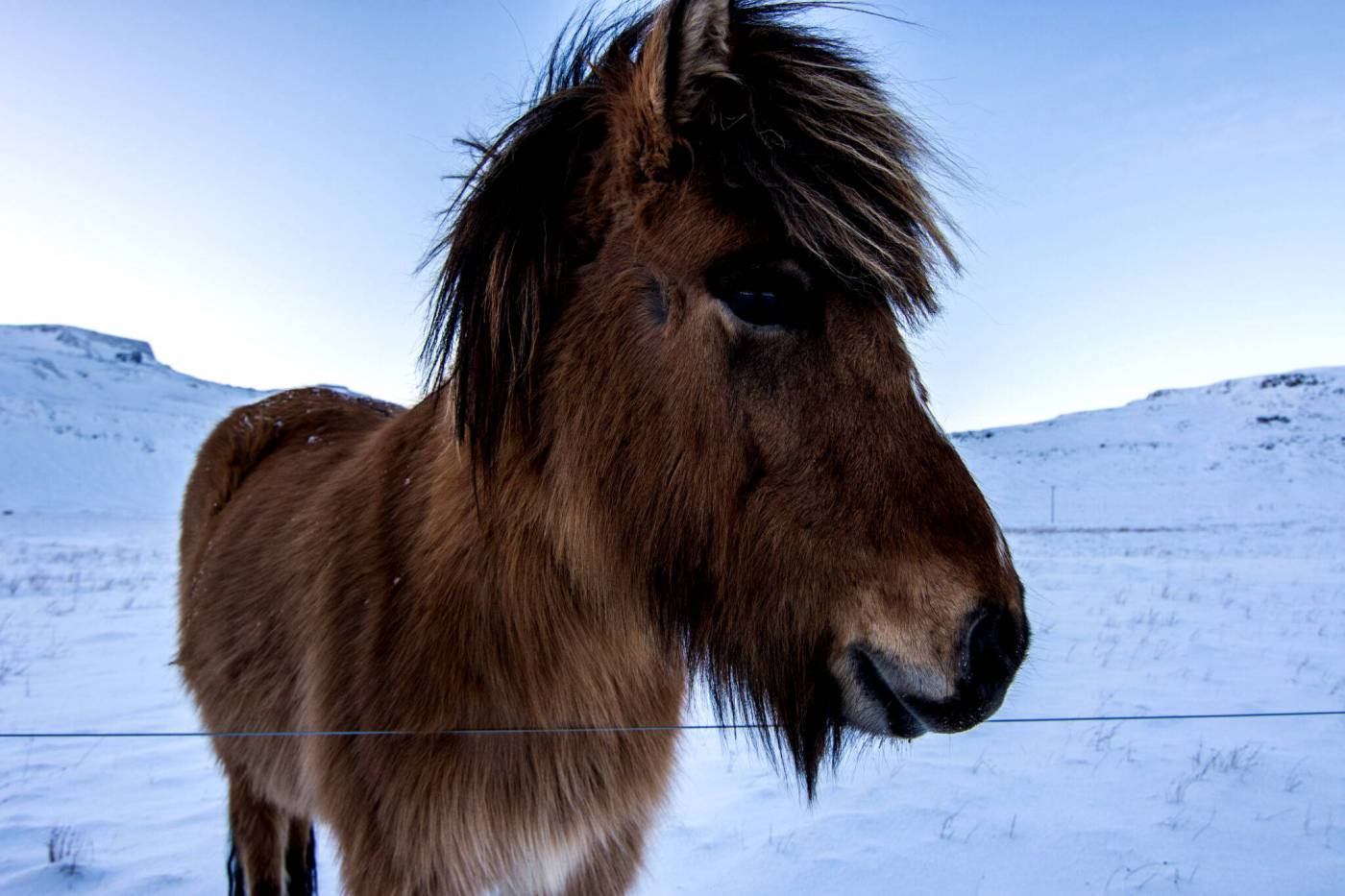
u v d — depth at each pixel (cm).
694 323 160
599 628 187
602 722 191
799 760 168
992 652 144
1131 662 716
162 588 1251
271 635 239
